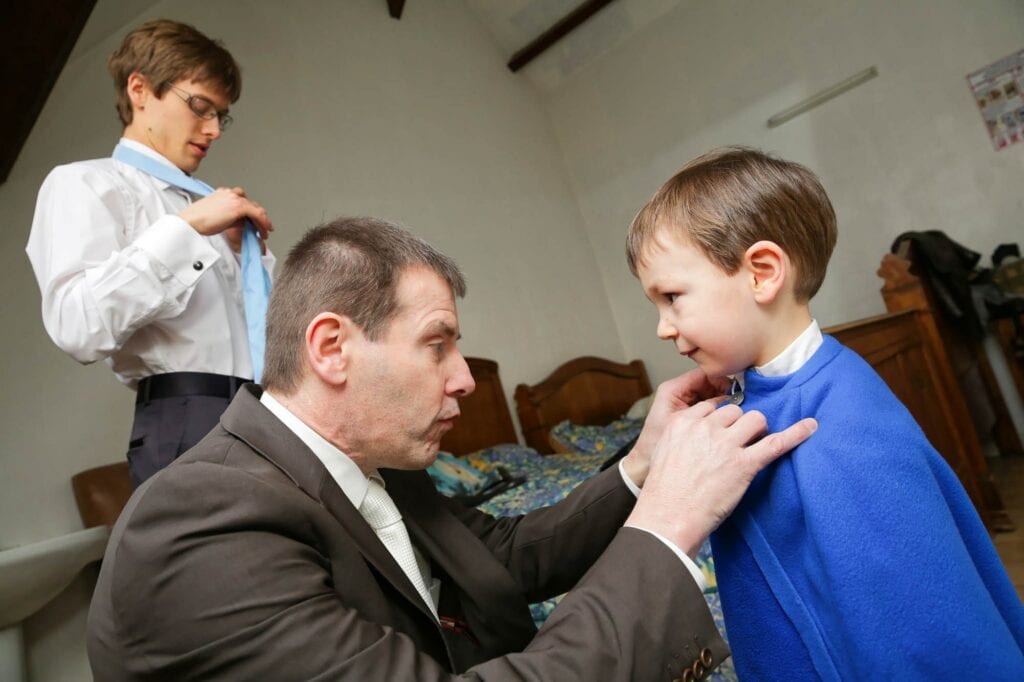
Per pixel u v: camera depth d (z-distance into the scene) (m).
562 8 4.57
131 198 1.20
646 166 4.68
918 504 0.57
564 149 5.09
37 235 1.16
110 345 1.06
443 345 0.77
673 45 4.45
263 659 0.55
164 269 1.08
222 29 3.16
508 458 3.22
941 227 3.55
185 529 0.59
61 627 1.96
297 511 0.64
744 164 0.71
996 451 3.50
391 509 0.83
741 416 0.70
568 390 4.13
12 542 1.97
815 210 0.70
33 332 2.13
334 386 0.73
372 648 0.57
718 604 1.53
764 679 0.70
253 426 0.72
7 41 1.69
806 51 3.92
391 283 0.72
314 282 0.73
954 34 3.44
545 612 1.52
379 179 3.71
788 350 0.71
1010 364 3.35
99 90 2.47
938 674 0.54
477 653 0.85
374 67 3.92
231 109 3.11
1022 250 3.31
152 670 0.57
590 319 4.71
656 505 0.67
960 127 3.46
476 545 0.88
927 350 2.47
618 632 0.58
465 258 4.05
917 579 0.55
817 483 0.61
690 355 0.74
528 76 5.04
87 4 1.66
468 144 4.35
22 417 2.06
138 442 1.10
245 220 1.21
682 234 0.70
